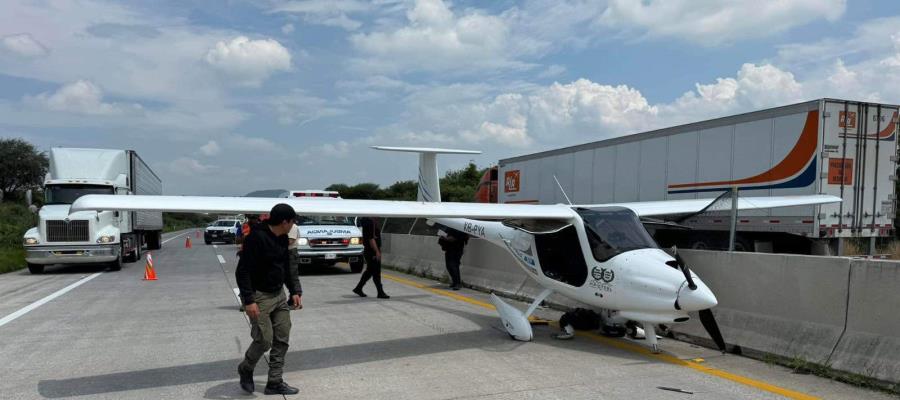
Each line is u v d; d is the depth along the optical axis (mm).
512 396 5020
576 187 18266
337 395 5059
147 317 8945
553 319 8906
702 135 13422
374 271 11039
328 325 8328
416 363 6195
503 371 5863
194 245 33594
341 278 15023
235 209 5688
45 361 6234
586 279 6945
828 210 11109
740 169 12500
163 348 6844
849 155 11281
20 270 17656
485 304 10375
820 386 5289
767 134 11914
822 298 5801
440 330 7996
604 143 16812
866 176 11477
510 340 7371
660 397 4984
